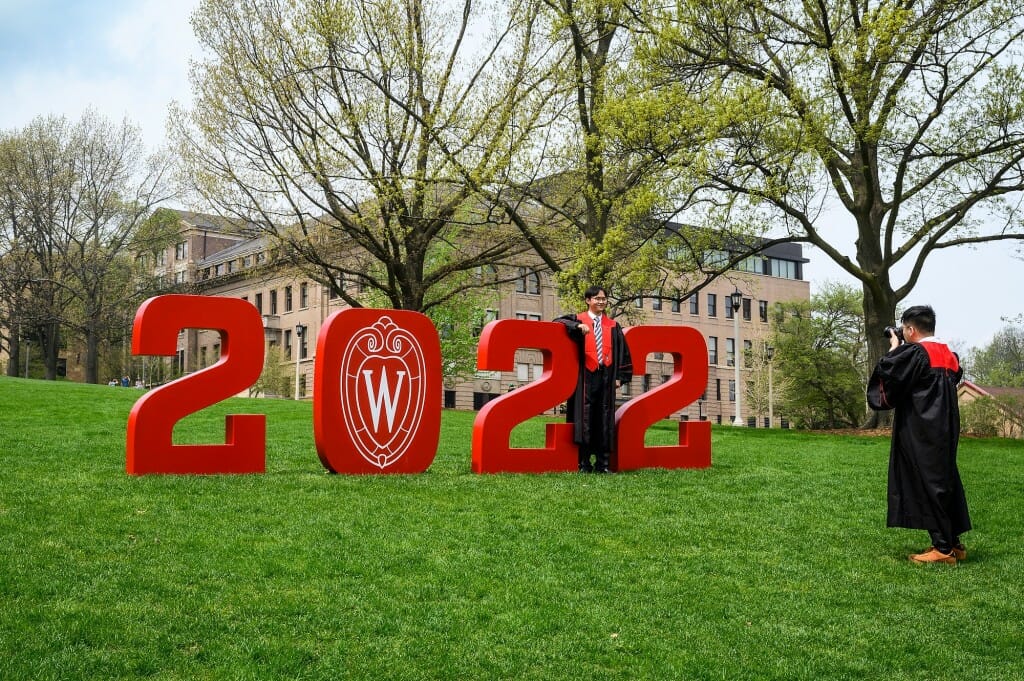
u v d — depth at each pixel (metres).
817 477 10.32
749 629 5.38
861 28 18.89
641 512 8.08
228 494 8.02
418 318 10.19
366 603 5.42
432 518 7.42
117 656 4.49
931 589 6.21
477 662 4.71
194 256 74.06
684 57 21.56
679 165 19.88
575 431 10.56
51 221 45.28
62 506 7.21
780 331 50.31
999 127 20.88
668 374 66.19
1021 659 5.07
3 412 17.56
